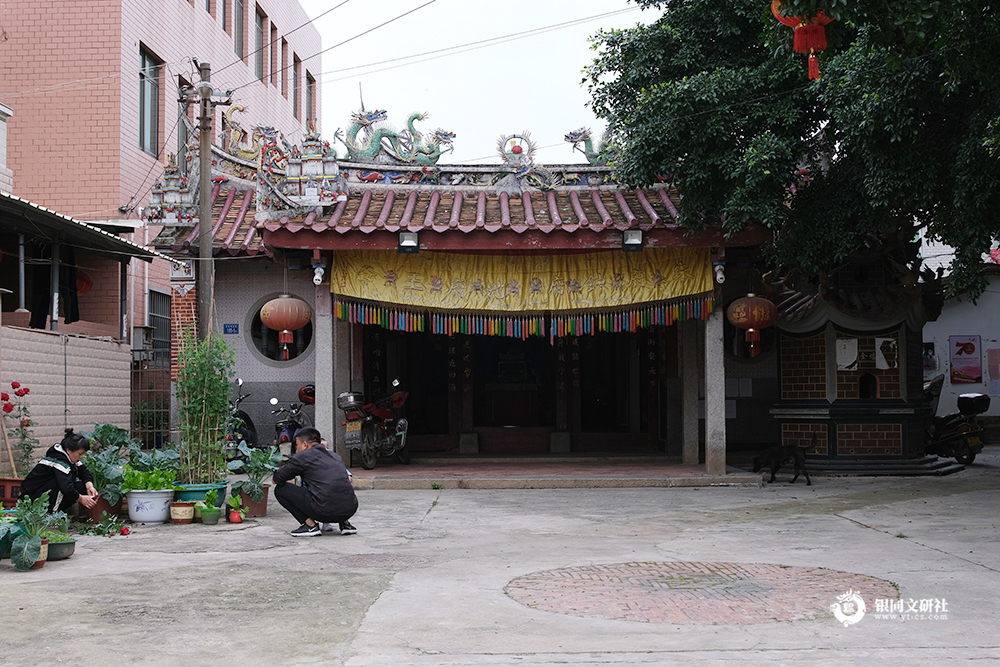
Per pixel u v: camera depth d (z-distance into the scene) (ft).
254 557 25.46
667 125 38.01
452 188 47.70
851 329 46.06
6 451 35.27
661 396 54.34
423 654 16.05
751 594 20.66
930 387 52.90
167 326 62.95
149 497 31.68
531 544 27.68
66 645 16.52
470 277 43.86
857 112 32.83
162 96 62.03
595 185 47.47
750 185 36.88
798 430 47.03
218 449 33.68
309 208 42.34
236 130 52.06
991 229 32.30
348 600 20.11
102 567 23.91
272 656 15.94
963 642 16.62
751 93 38.14
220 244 45.29
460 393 54.49
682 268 43.24
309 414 49.44
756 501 37.52
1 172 45.09
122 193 55.57
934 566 23.67
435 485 42.78
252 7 81.51
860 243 42.57
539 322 44.27
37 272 45.47
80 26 55.83
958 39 28.68
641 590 21.13
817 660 15.57
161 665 15.40
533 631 17.56
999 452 59.16
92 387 43.24
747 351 52.39
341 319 43.80
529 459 51.29
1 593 20.72
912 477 45.03
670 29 40.27
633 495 39.93
